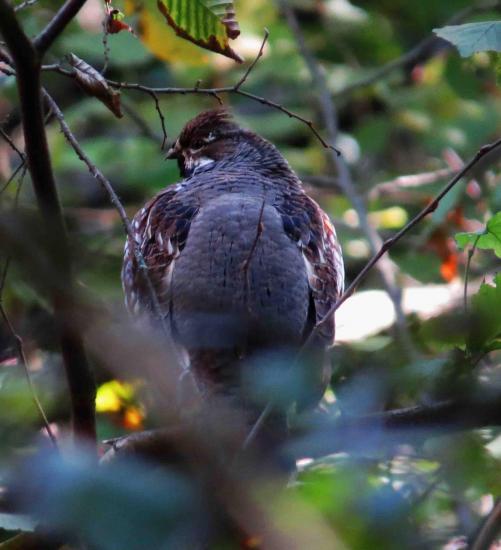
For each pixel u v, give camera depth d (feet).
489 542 23.56
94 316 14.53
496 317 19.79
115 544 12.35
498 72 30.04
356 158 58.13
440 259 46.91
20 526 21.54
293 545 13.74
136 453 21.40
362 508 16.76
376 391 18.25
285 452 21.57
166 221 31.19
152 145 50.47
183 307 28.96
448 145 55.16
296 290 29.55
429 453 21.57
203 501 13.52
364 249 49.78
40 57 20.70
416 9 59.52
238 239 29.89
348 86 55.01
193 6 26.45
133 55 49.11
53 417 25.72
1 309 22.13
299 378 18.83
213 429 17.58
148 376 14.80
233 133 38.19
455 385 19.03
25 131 20.62
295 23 54.85
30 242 13.60
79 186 53.31
